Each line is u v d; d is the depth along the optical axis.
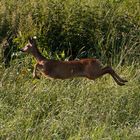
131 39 40.25
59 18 41.28
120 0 44.06
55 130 32.59
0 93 35.47
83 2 43.34
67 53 40.47
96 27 41.12
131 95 35.44
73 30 40.91
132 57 39.06
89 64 33.16
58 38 40.72
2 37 40.81
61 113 33.56
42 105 34.62
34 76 33.31
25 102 34.88
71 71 33.09
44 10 41.50
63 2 42.44
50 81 36.12
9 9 42.22
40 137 32.00
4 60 38.97
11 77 36.84
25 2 42.59
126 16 42.03
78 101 34.47
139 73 37.09
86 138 31.83
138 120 34.09
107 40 40.41
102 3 43.22
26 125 33.03
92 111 34.16
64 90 35.41
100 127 32.72
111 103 34.75
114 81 36.25
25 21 41.16
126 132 32.69
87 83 36.09
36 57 33.19
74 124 33.09
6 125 32.88
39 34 40.62
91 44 40.75
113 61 39.31
